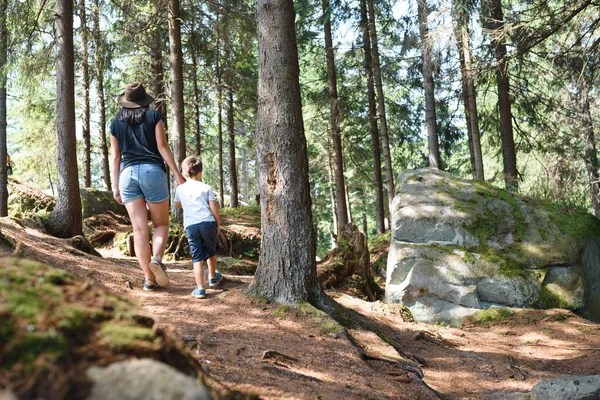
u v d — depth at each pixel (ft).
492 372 18.24
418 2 54.54
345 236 33.22
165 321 14.28
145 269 17.87
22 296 4.63
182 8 49.88
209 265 19.56
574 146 51.75
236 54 56.18
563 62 45.42
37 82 39.04
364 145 79.82
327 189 107.96
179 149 45.29
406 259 28.45
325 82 70.33
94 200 47.52
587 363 19.95
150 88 58.65
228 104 76.07
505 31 36.63
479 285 27.55
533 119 55.36
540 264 28.12
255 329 15.10
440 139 62.44
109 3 50.01
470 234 28.84
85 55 55.01
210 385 6.07
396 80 67.15
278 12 18.79
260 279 18.19
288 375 11.29
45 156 68.64
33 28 33.53
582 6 31.99
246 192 132.16
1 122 45.57
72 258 19.77
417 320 27.43
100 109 64.23
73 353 4.40
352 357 14.40
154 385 4.36
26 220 27.07
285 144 18.45
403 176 32.48
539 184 46.34
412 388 13.41
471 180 31.55
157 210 17.69
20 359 4.08
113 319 5.11
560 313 26.23
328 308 18.24
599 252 30.27
